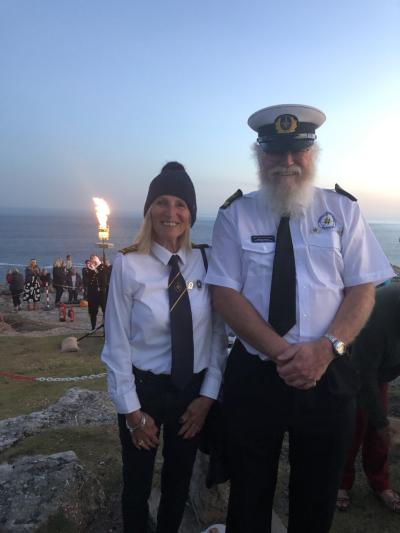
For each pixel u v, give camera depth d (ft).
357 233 6.93
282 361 6.35
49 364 28.99
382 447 9.95
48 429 14.64
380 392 9.68
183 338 7.56
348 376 6.88
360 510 10.06
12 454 12.82
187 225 7.88
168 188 7.61
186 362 7.57
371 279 6.81
